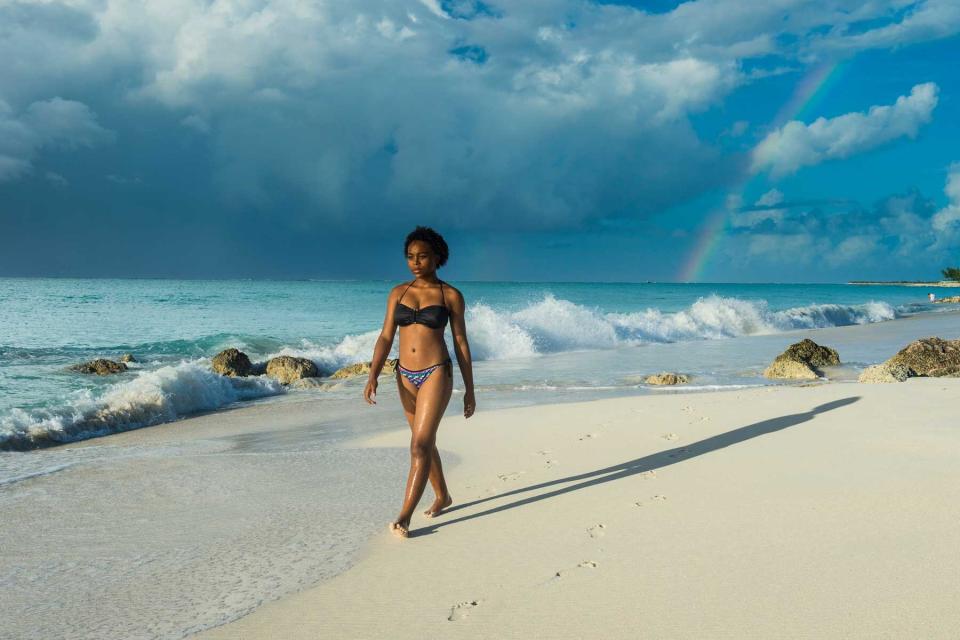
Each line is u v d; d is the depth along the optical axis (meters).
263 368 15.63
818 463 5.61
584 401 10.67
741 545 3.85
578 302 51.47
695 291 86.69
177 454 7.30
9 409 10.14
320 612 3.24
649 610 3.10
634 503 4.74
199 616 3.26
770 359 17.38
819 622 2.91
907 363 13.30
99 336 22.33
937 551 3.64
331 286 79.44
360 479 5.91
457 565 3.78
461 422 8.37
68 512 5.05
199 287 69.50
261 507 5.09
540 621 3.05
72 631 3.14
